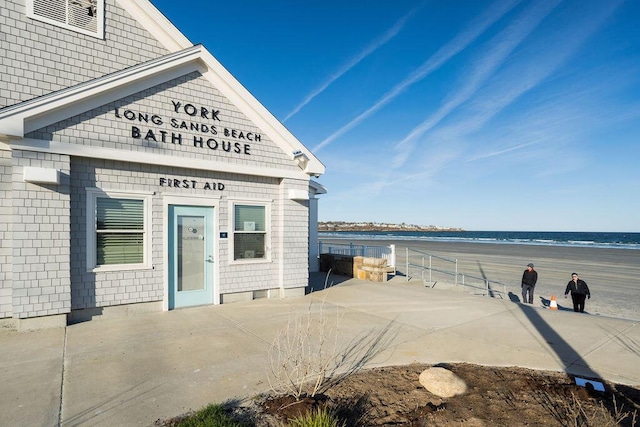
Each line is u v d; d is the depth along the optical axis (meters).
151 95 7.83
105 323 7.07
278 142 9.73
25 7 6.90
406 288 11.83
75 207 7.05
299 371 4.83
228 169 8.86
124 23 8.12
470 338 6.50
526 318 7.98
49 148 6.58
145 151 7.73
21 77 6.84
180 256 8.38
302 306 8.80
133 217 7.77
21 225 6.35
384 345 6.07
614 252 41.69
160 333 6.52
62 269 6.71
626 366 5.27
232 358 5.38
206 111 8.60
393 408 3.93
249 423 3.56
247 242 9.47
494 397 4.21
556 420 3.70
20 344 5.84
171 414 3.78
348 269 14.38
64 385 4.43
